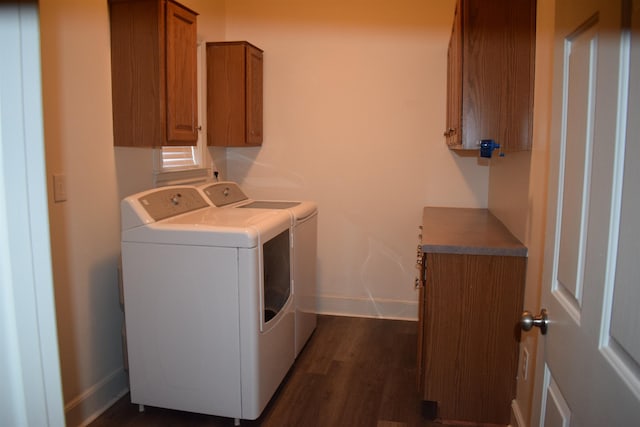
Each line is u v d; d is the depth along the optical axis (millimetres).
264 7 3768
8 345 684
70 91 2295
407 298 3830
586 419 915
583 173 981
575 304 1032
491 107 2223
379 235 3803
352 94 3717
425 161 3670
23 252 665
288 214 2746
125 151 2697
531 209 2160
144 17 2500
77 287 2375
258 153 3895
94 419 2432
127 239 2328
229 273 2242
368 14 3641
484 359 2338
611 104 822
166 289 2320
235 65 3500
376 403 2584
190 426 2383
